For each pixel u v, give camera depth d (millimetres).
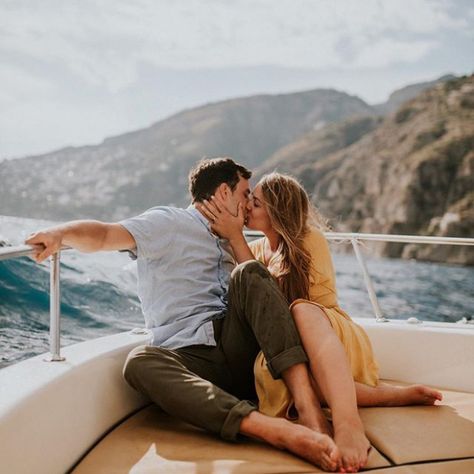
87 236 1563
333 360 1496
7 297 4332
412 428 1565
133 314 4660
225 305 1782
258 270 1601
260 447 1436
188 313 1729
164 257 1750
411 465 1365
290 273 1804
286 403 1552
